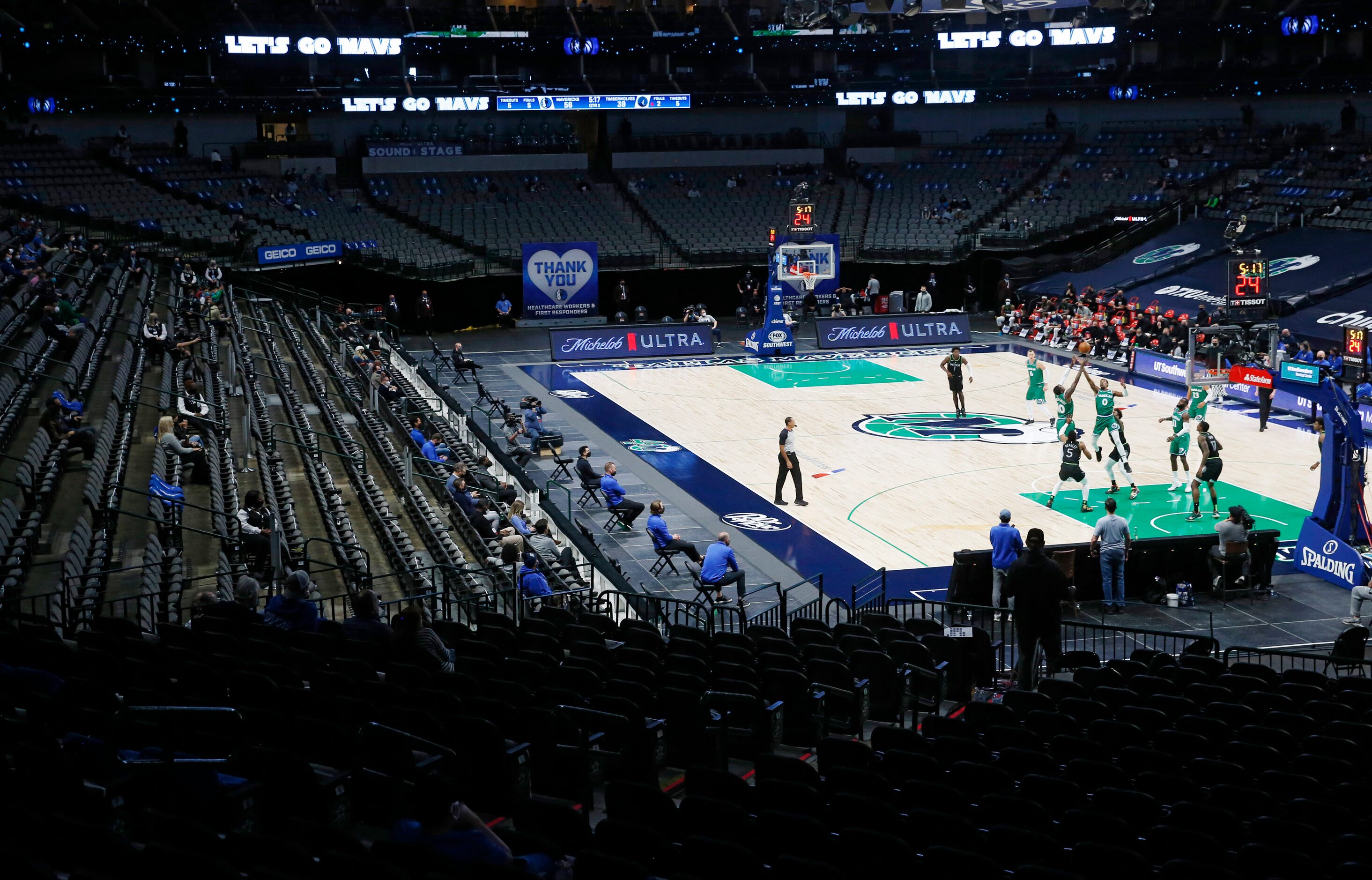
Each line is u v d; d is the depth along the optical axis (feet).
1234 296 108.27
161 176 152.87
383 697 31.37
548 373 127.24
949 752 31.14
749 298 160.15
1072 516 75.10
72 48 150.92
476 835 21.30
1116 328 130.62
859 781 27.27
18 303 88.07
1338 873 21.81
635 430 100.58
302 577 41.24
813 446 94.22
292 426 70.33
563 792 30.14
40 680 30.53
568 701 32.81
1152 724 35.24
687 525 75.10
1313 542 66.39
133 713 27.68
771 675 36.52
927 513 76.79
